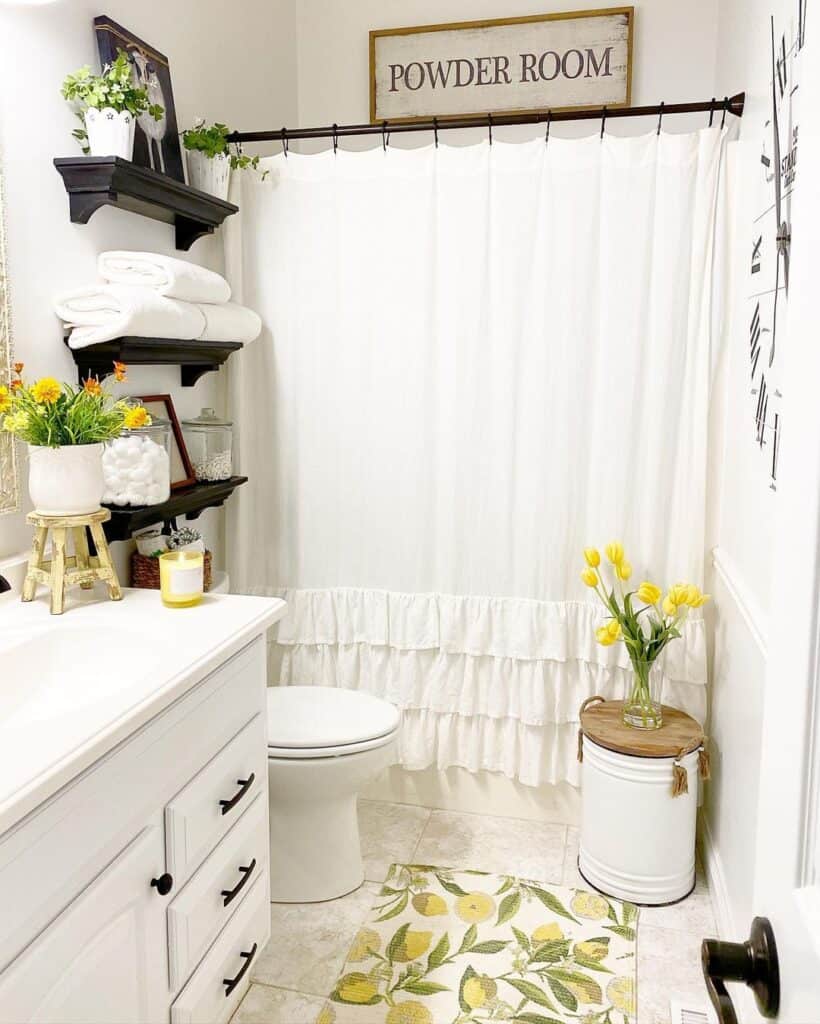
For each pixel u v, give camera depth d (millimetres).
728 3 2559
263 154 2889
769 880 619
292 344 2594
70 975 1114
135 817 1272
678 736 2268
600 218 2361
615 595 2488
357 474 2605
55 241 1820
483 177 2396
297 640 2691
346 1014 1862
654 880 2244
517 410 2469
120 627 1599
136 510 1923
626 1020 1848
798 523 558
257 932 1753
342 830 2268
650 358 2387
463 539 2553
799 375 566
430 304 2480
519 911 2217
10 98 1665
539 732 2568
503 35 2982
